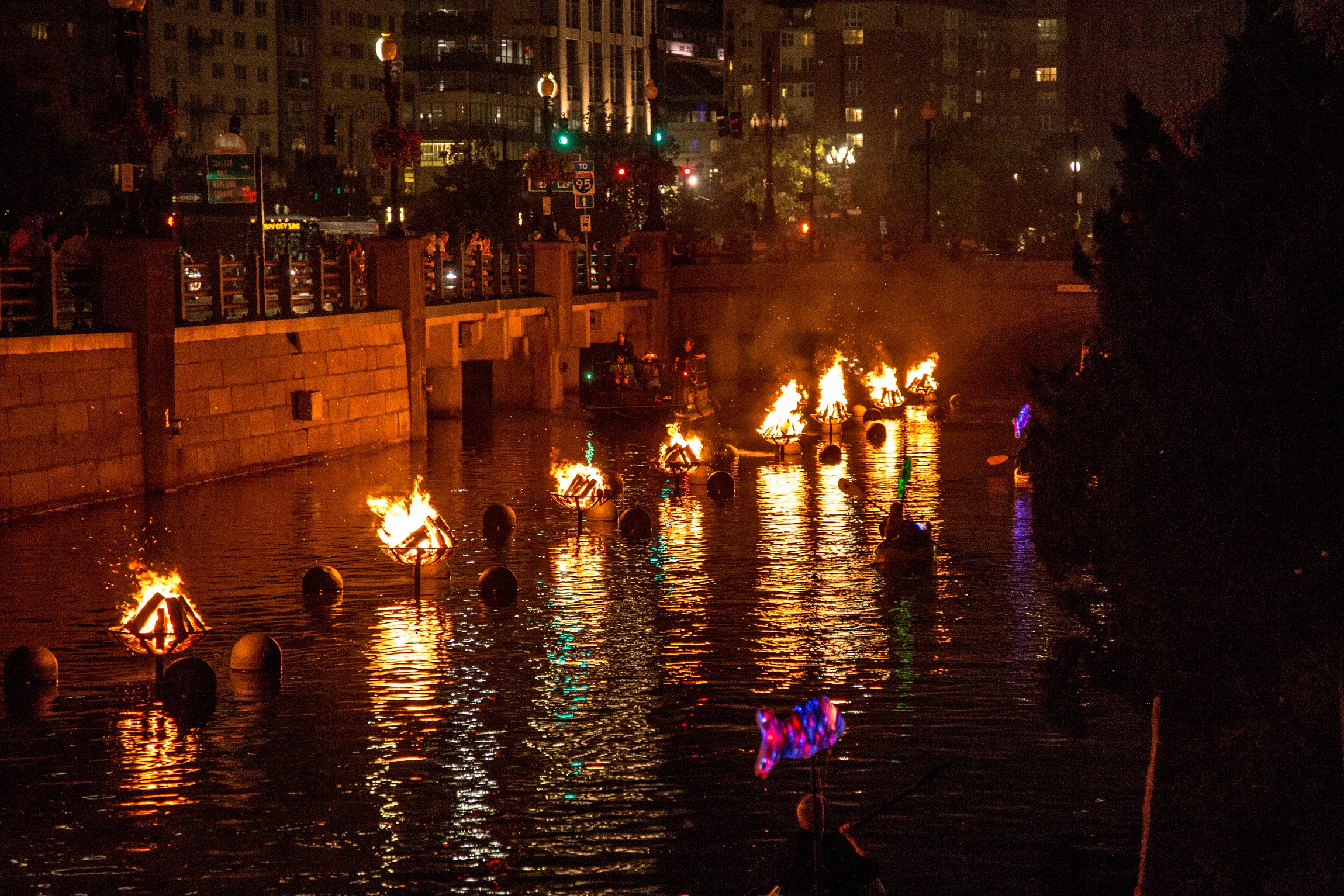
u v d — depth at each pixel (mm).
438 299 44781
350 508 30234
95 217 73750
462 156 139000
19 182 67500
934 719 15703
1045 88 181750
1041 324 60250
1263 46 10609
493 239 83250
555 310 51656
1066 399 11844
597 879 11656
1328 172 10250
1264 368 9578
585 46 159250
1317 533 9656
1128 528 10227
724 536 27609
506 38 150750
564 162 53438
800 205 122188
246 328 34312
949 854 12070
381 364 40688
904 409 54531
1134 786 13586
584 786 13750
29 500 28312
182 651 18797
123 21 29609
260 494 31844
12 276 29281
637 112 168750
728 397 58250
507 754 14680
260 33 142875
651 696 16766
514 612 21078
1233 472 9625
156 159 125250
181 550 25562
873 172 165500
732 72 171250
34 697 16797
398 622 20453
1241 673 9984
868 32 165000
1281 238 10102
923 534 24188
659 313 59719
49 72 123125
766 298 61125
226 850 12258
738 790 13594
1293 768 9141
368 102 152000
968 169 116438
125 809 13195
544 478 35375
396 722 15758
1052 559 11797
